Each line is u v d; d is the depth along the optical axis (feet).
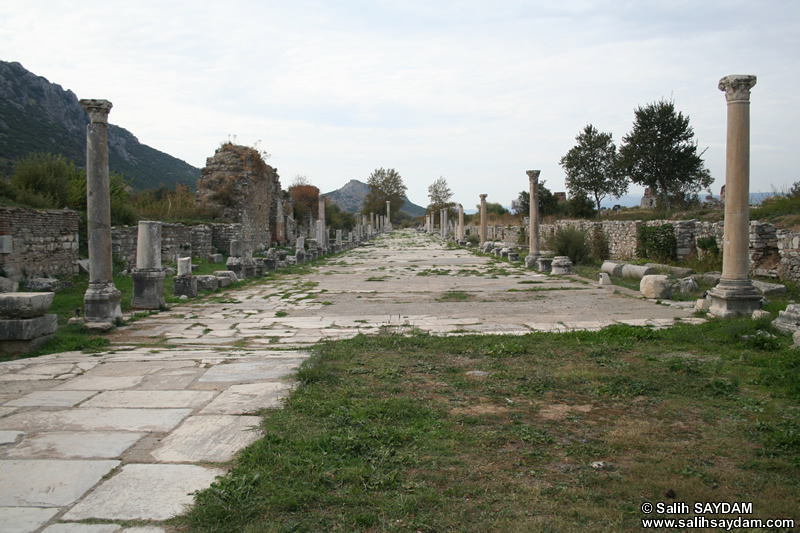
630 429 14.32
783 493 10.87
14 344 25.03
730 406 16.25
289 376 19.90
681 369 20.11
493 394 17.52
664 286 42.24
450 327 32.14
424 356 23.04
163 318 36.52
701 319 32.99
